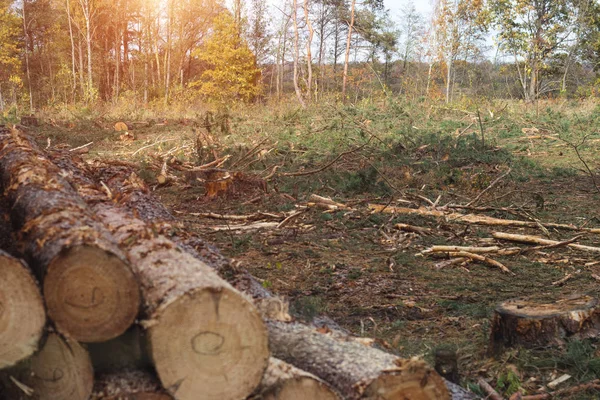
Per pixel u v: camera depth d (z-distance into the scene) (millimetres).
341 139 17094
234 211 10539
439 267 7559
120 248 2916
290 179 12609
